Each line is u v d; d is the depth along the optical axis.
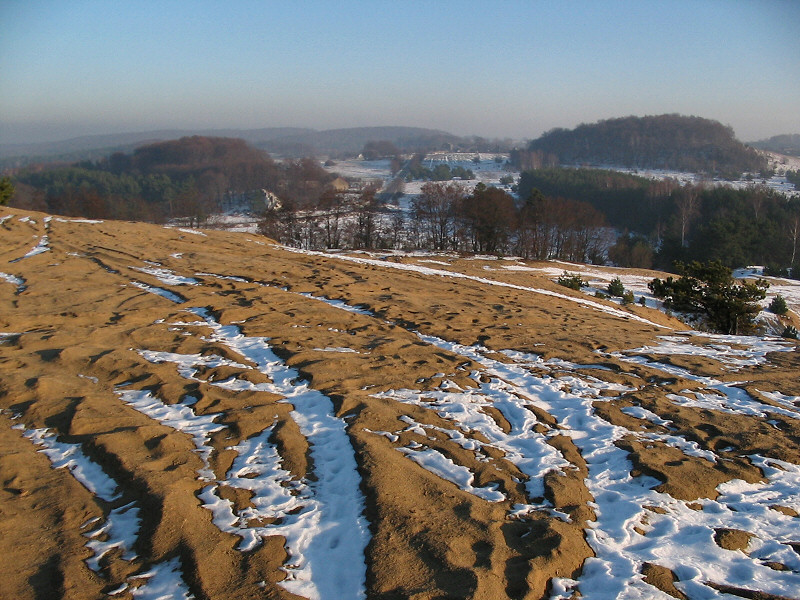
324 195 58.09
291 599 3.63
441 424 6.74
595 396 7.98
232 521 4.59
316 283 15.84
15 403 6.90
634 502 5.08
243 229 64.50
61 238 20.59
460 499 4.93
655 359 10.13
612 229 79.25
